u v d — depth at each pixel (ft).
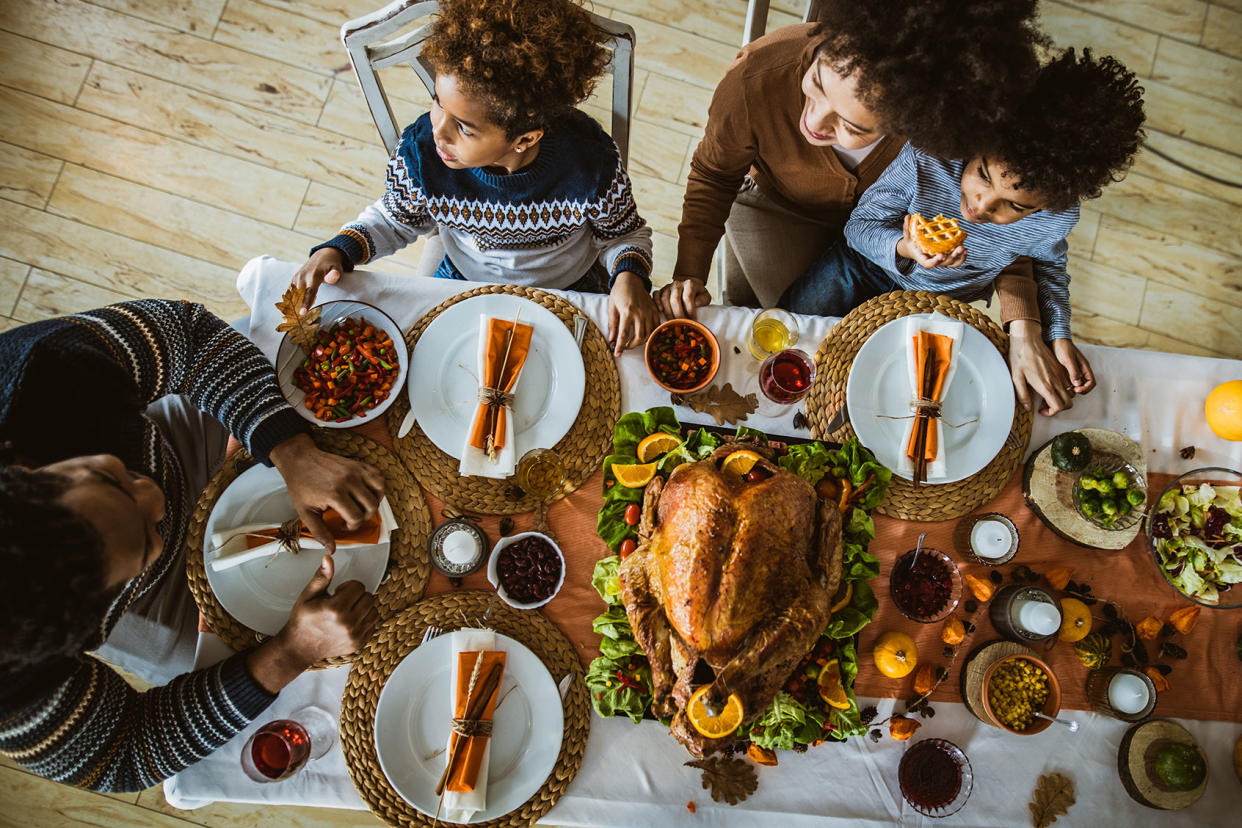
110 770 4.05
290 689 4.41
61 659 3.84
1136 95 4.58
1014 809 4.54
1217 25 9.52
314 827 7.43
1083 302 8.95
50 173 8.38
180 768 4.17
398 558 4.47
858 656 4.61
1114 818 4.57
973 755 4.59
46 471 3.34
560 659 4.44
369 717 4.29
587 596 4.57
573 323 4.88
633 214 5.69
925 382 4.65
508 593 4.36
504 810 4.23
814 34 4.68
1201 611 4.82
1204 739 4.73
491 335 4.52
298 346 4.52
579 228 5.65
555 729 4.32
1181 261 9.08
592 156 5.19
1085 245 9.05
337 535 4.31
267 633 4.34
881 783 4.52
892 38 4.12
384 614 4.40
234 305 8.42
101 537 3.31
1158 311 8.97
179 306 4.52
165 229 8.45
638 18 9.21
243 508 4.39
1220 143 9.30
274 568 4.41
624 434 4.50
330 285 4.89
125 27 8.63
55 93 8.48
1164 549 4.73
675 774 4.44
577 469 4.67
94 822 7.26
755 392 4.90
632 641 4.17
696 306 5.09
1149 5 9.50
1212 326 8.98
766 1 5.68
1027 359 5.03
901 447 4.73
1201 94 9.37
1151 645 4.79
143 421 4.34
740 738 4.30
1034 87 4.44
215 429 5.29
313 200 8.68
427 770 4.27
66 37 8.54
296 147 8.71
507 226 5.46
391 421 4.63
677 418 4.76
